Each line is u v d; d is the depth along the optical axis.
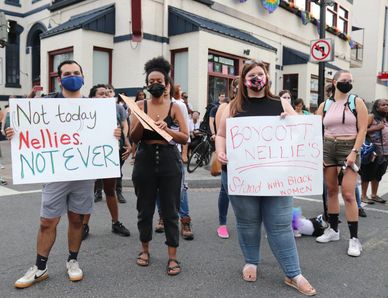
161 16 11.56
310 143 3.22
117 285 3.42
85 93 11.10
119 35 11.47
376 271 3.79
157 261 3.98
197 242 4.57
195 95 11.27
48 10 14.83
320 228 4.83
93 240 4.57
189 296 3.24
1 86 16.22
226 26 13.36
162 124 3.48
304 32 17.92
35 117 3.28
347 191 4.24
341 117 4.36
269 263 3.96
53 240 3.46
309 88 16.58
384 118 6.46
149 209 3.75
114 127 3.47
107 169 3.44
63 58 12.08
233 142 3.28
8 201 6.36
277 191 3.22
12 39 16.34
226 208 4.74
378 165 6.52
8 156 11.27
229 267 3.84
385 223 5.48
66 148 3.34
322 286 3.45
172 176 3.64
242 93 3.36
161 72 3.67
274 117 3.22
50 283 3.43
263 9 15.16
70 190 3.40
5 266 3.78
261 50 13.63
